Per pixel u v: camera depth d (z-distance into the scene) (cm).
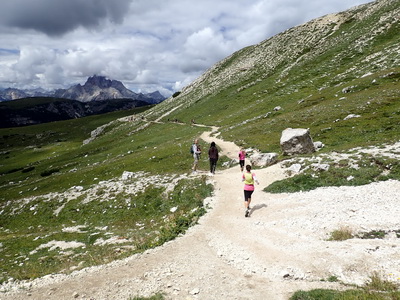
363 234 1322
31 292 1106
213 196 2403
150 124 11850
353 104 5022
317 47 12206
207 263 1231
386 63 7356
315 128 4350
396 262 1020
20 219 3550
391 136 3078
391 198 1711
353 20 13138
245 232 1548
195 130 7919
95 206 3231
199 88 15838
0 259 2059
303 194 2072
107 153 8094
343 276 992
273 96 8862
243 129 5931
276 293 952
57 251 2053
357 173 2164
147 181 3453
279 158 3241
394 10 11281
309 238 1364
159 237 1617
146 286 1068
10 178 8581
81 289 1088
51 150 14675
